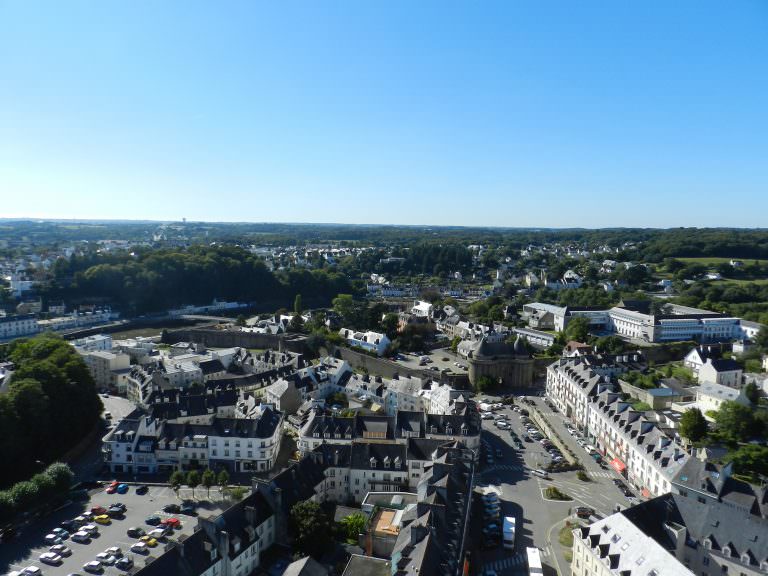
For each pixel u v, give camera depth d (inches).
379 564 4992.6
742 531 5088.6
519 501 6884.8
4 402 7416.3
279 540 5782.5
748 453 7411.4
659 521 5418.3
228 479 7440.9
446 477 5831.7
